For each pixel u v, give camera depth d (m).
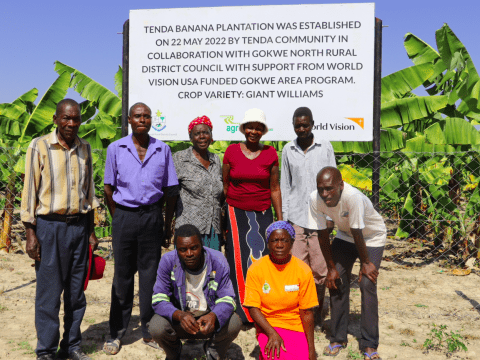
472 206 6.74
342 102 5.43
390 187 7.33
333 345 3.77
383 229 3.61
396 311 4.76
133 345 3.92
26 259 7.02
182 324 3.01
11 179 7.44
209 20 5.54
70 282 3.52
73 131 3.33
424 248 7.73
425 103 6.89
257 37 5.49
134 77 5.66
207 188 3.87
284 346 3.04
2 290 5.37
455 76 7.44
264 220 4.06
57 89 7.97
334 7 5.37
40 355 3.41
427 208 7.38
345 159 7.39
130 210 3.61
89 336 4.12
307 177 4.18
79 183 3.43
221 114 5.59
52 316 3.40
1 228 7.67
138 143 3.71
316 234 4.16
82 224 3.49
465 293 5.45
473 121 7.83
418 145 7.01
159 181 3.66
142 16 5.61
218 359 3.35
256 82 5.52
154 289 3.26
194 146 3.98
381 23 5.34
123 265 3.69
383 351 3.78
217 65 5.56
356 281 5.94
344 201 3.37
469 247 6.86
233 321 3.24
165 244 3.96
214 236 3.92
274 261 3.17
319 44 5.41
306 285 3.14
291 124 5.51
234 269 4.00
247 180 4.00
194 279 3.23
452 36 7.19
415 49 8.27
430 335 3.91
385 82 7.36
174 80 5.62
